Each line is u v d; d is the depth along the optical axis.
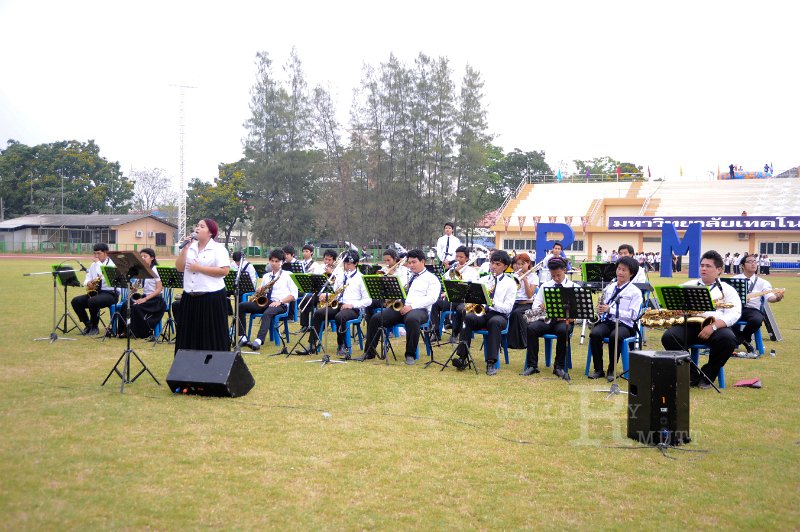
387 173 47.91
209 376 7.37
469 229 49.16
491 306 9.38
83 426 6.18
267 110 50.12
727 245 44.84
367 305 10.63
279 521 4.36
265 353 10.60
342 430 6.32
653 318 8.75
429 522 4.41
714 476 5.34
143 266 7.88
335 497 4.76
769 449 5.99
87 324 12.05
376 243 52.03
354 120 48.16
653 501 4.84
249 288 11.31
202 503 4.59
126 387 7.82
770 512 4.69
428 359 10.34
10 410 6.69
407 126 47.47
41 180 67.62
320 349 11.01
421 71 46.97
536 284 10.52
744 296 10.67
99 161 71.12
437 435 6.25
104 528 4.17
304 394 7.75
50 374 8.47
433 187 47.97
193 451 5.60
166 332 12.12
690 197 50.62
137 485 4.85
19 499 4.54
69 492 4.68
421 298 10.11
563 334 9.04
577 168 73.12
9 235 60.34
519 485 5.09
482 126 47.28
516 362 10.23
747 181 51.44
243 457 5.50
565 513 4.61
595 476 5.30
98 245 11.99
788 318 16.61
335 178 50.41
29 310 15.60
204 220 7.98
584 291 8.54
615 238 47.28
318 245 58.81
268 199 51.38
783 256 43.88
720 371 8.52
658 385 6.05
